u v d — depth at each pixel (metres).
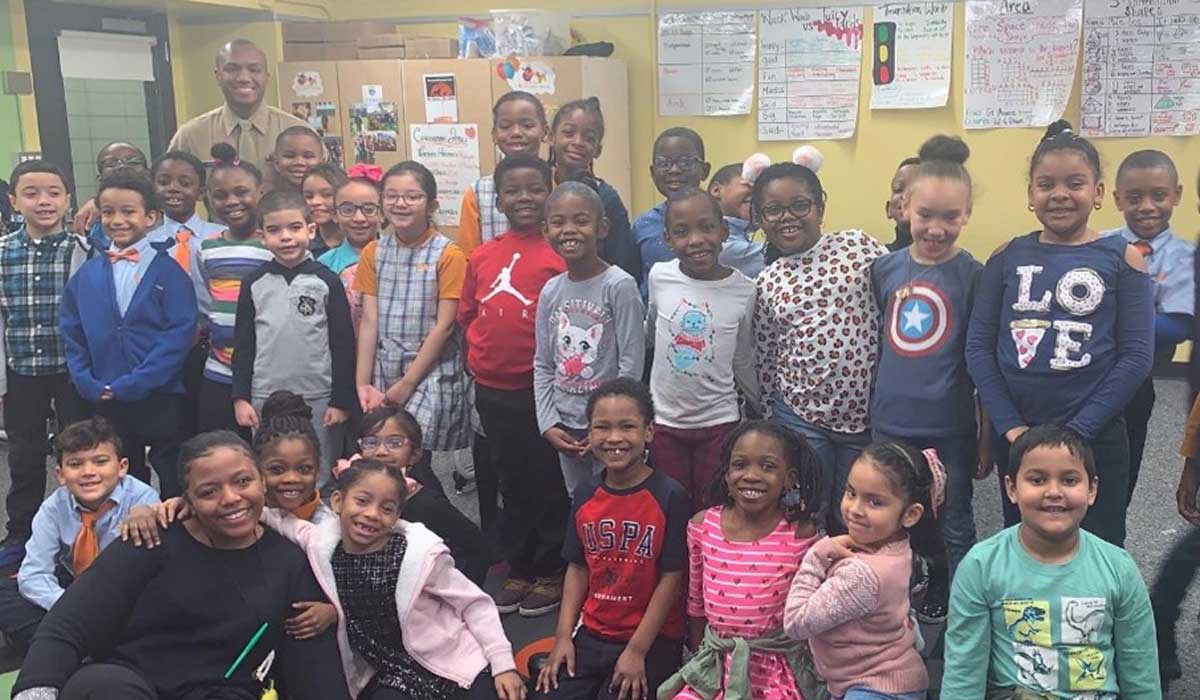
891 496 1.89
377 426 2.51
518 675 2.15
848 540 1.96
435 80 5.16
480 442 3.07
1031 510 1.77
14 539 3.18
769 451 2.06
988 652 1.83
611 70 5.27
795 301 2.40
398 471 2.16
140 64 5.68
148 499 2.48
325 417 2.81
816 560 1.97
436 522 2.39
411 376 2.84
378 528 2.08
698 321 2.45
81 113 5.36
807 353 2.38
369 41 5.27
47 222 3.15
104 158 3.74
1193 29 4.58
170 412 2.96
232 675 1.93
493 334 2.71
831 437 2.42
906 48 4.99
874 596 1.87
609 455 2.21
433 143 5.23
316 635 2.01
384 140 5.29
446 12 5.80
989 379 2.16
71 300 2.96
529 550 2.80
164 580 1.93
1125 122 4.75
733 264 2.81
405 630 2.08
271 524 2.12
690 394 2.46
